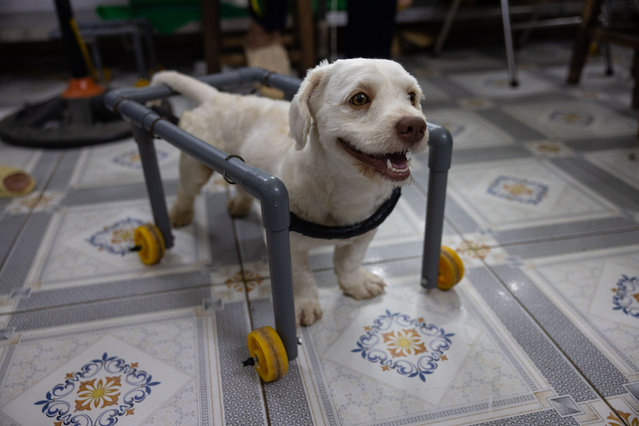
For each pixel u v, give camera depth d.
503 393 1.10
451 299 1.38
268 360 1.08
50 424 1.05
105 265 1.55
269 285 1.46
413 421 1.04
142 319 1.34
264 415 1.06
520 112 2.66
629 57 3.54
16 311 1.36
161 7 3.13
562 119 2.55
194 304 1.39
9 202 1.90
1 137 2.42
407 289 1.43
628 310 1.32
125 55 3.51
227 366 1.19
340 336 1.26
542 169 2.07
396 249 1.61
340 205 1.12
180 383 1.14
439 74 3.32
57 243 1.66
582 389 1.10
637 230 1.65
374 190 1.11
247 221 1.78
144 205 1.88
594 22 2.84
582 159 2.14
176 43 3.60
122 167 2.18
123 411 1.08
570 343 1.22
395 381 1.13
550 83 3.08
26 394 1.12
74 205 1.88
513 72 3.01
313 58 2.87
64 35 2.41
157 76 1.47
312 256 1.59
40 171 2.14
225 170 1.02
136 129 1.36
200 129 1.40
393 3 2.57
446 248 1.39
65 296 1.42
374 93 0.95
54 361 1.20
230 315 1.35
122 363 1.20
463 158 2.19
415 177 2.06
